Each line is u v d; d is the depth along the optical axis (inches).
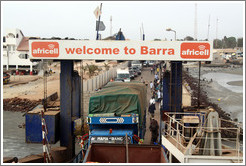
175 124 596.4
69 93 598.2
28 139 582.2
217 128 406.3
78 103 606.9
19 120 1205.1
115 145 374.6
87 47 561.0
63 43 561.9
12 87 2054.6
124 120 528.1
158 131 733.9
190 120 488.4
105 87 705.0
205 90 2172.7
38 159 505.4
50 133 573.9
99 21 608.7
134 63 2874.0
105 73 1875.0
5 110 1397.6
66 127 599.2
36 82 2303.2
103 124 539.5
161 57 555.5
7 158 455.2
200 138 419.5
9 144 859.4
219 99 1727.4
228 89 2261.3
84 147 528.7
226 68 4690.0
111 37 639.1
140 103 565.6
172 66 625.9
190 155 401.7
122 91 580.4
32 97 1648.6
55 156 556.4
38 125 581.0
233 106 1582.2
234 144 809.5
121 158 372.5
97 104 556.1
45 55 563.5
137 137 511.2
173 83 621.6
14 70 2866.6
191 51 551.8
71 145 601.0
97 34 604.7
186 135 497.4
